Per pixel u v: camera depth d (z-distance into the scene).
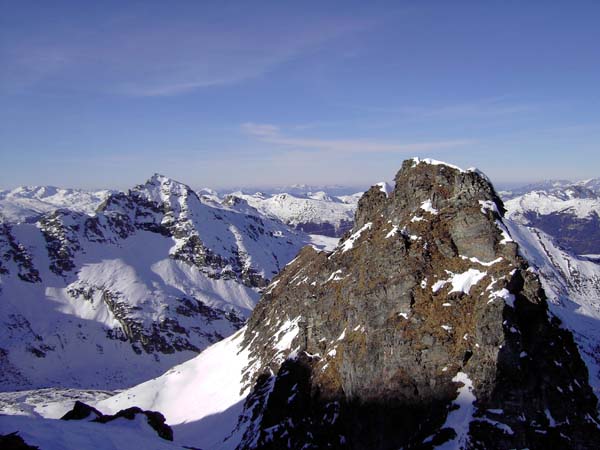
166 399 117.06
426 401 50.50
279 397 69.31
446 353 52.03
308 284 105.62
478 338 50.53
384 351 56.00
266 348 103.19
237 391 98.62
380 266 63.09
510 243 57.91
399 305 57.97
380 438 51.91
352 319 64.62
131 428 51.19
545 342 51.75
